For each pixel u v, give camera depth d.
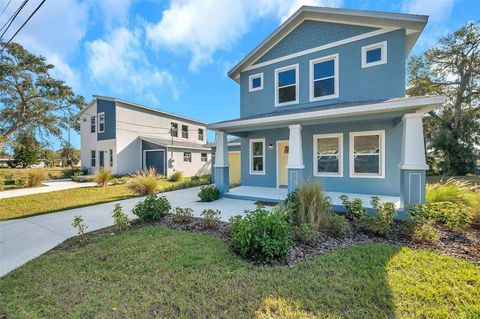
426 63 17.47
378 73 7.27
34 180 13.71
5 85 16.38
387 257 3.40
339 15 7.73
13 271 3.30
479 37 15.14
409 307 2.34
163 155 18.80
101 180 13.54
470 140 16.59
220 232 4.70
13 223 5.88
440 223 4.72
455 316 2.22
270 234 3.50
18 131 18.34
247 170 10.36
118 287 2.79
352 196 7.37
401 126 7.27
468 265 3.14
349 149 8.01
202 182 14.01
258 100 9.63
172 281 2.88
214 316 2.28
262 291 2.66
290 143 6.75
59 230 5.24
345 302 2.44
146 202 5.68
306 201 4.77
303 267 3.19
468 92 16.28
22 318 2.30
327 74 8.18
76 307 2.44
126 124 18.31
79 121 20.52
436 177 15.98
